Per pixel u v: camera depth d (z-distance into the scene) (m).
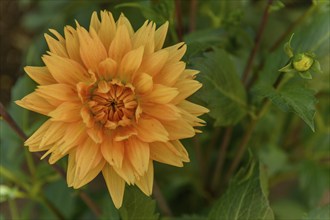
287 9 0.70
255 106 0.54
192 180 0.65
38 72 0.43
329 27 0.52
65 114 0.42
